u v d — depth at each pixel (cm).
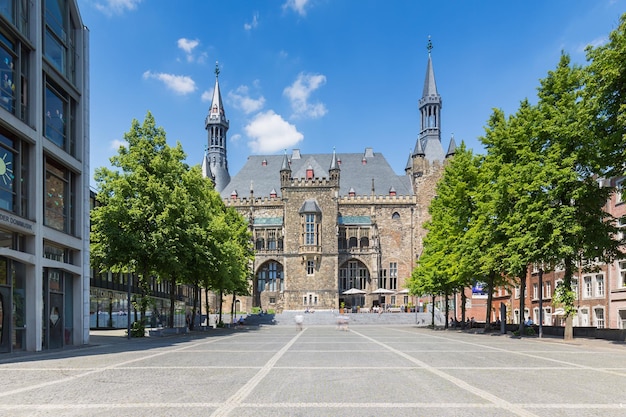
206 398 1007
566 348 2381
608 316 4297
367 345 2605
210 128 11144
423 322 7225
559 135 2914
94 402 966
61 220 2620
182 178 3819
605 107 2527
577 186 2844
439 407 920
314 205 8962
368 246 9362
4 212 2058
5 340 2138
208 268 4084
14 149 2212
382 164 10369
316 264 8875
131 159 3453
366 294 8981
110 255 3281
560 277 5181
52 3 2589
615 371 1458
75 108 2797
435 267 4909
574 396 1037
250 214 9512
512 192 3138
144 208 3359
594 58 2552
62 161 2580
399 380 1262
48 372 1447
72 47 2800
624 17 2375
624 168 2580
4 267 2147
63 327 2569
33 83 2350
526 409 906
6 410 898
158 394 1052
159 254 3325
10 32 2188
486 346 2517
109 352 2192
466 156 4278
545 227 2931
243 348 2403
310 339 3244
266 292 9375
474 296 7762
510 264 3170
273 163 10562
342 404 947
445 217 4853
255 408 909
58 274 2553
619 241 2855
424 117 10906
